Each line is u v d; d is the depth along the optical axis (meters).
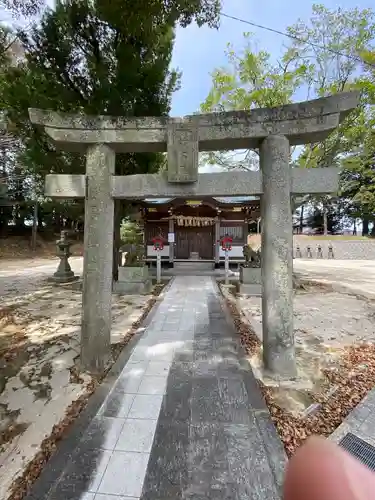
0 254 22.94
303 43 9.06
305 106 3.36
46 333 5.11
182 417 2.67
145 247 15.01
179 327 5.34
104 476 2.04
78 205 10.49
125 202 10.44
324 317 6.24
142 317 6.08
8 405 2.98
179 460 2.17
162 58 7.56
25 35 6.64
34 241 25.80
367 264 19.77
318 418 2.70
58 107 7.30
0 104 7.02
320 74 9.35
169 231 14.59
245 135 3.49
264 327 3.60
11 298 8.05
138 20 4.97
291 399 3.00
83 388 3.26
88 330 3.61
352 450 2.28
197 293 8.62
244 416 2.68
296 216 38.84
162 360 3.88
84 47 7.37
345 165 10.27
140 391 3.11
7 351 4.33
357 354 4.21
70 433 2.46
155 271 13.62
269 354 3.50
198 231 15.98
